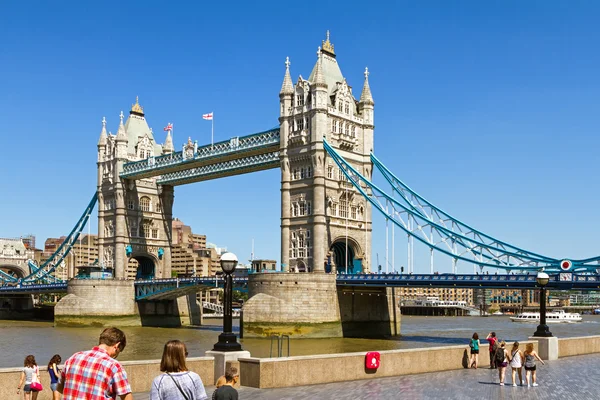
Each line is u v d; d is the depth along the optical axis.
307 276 109.69
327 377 36.97
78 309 145.50
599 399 32.84
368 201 118.44
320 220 118.44
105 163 163.50
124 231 158.38
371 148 128.62
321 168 119.44
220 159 136.88
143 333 125.31
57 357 31.09
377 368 39.25
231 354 36.03
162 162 148.75
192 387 15.27
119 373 14.84
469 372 42.53
